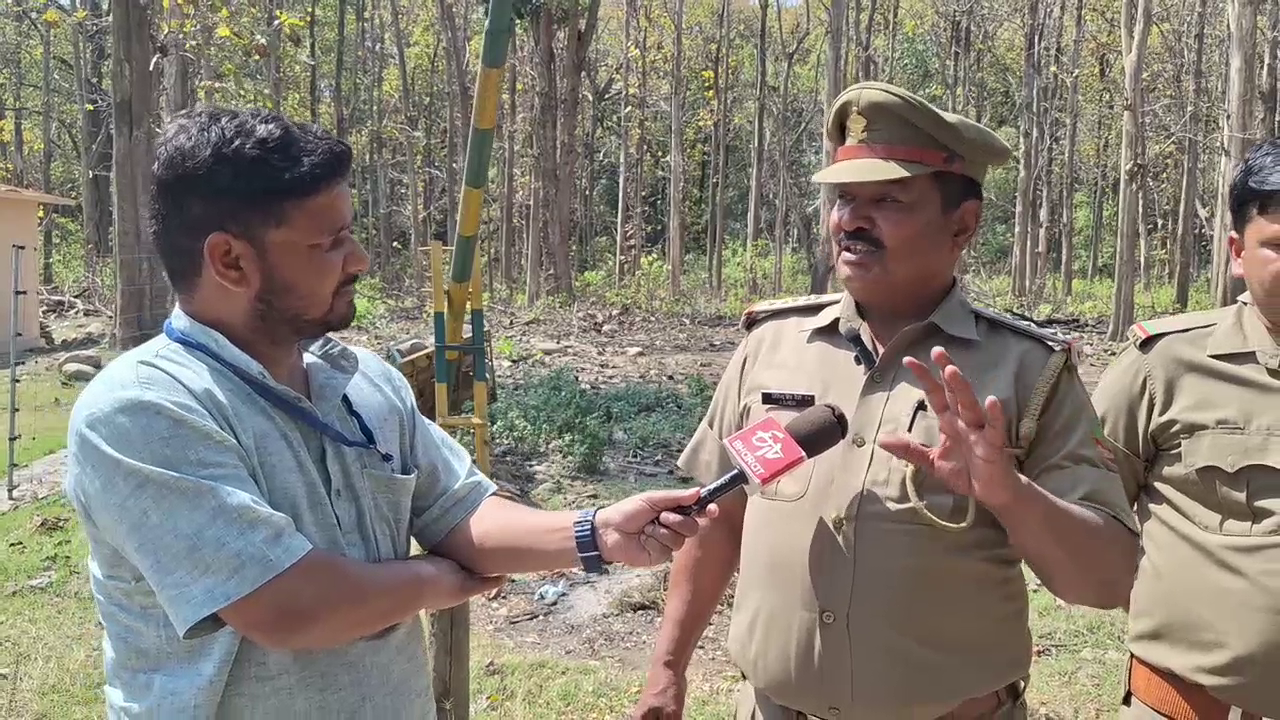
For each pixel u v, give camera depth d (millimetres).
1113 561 1992
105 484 1478
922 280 2193
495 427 8891
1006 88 30688
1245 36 13523
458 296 2877
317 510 1622
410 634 1773
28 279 15250
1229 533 2314
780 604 2207
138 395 1496
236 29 12484
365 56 29703
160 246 1601
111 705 1572
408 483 1778
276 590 1464
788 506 2221
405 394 1934
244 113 1585
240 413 1572
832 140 2281
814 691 2156
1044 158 27750
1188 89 23109
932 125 2107
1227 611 2287
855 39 22266
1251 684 2256
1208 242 32719
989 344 2170
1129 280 16719
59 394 11352
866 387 2203
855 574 2119
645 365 14141
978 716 2145
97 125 25094
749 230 25516
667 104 34281
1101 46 23750
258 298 1578
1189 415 2387
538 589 5840
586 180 33781
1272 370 2309
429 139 30531
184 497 1464
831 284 14547
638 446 9117
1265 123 17375
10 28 30016
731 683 4555
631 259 30453
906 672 2092
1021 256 24547
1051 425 2100
